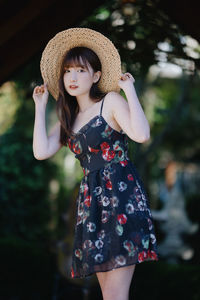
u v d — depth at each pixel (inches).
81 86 94.3
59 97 97.7
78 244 91.8
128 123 89.7
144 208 90.3
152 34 186.7
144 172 410.6
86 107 96.1
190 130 539.5
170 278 206.7
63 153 375.6
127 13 185.3
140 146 393.1
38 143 97.8
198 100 487.5
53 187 300.5
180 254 311.3
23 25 144.6
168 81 477.1
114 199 88.2
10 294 213.0
